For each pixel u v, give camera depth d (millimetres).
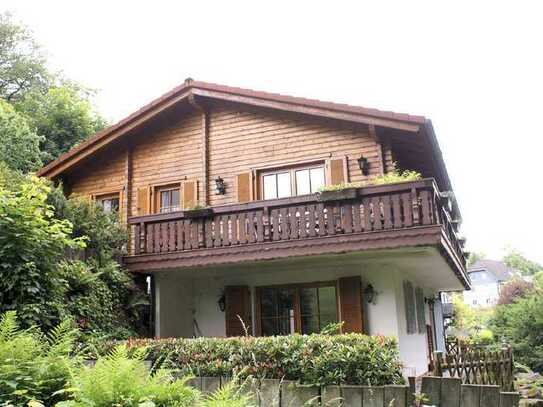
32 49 32344
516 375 13586
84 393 3025
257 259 9172
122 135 13023
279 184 11953
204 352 6371
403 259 9578
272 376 5832
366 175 10969
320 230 8891
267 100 11609
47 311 7000
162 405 3207
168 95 12594
